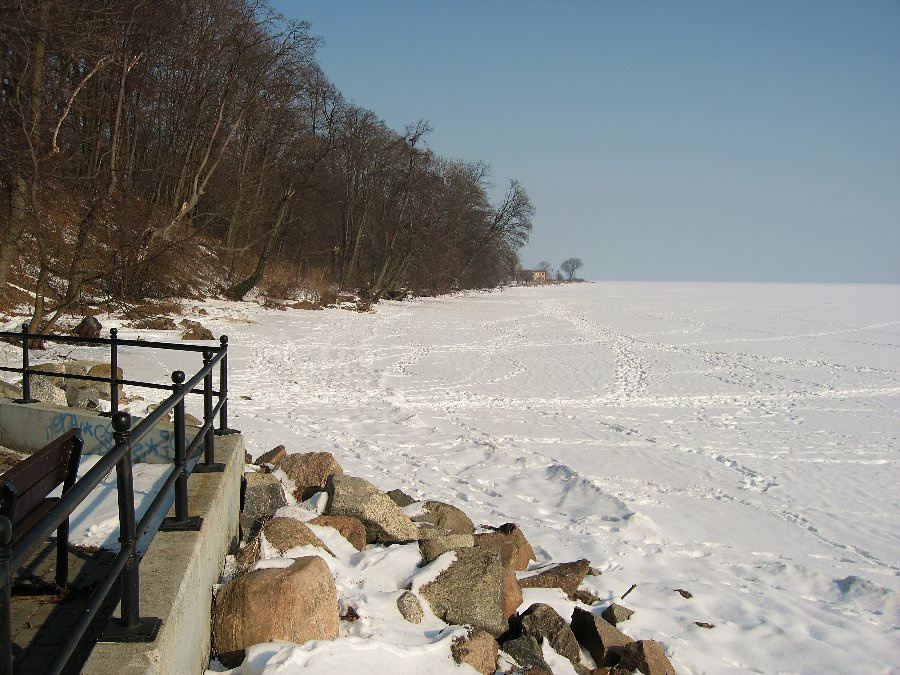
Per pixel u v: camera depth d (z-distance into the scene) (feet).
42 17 59.26
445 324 140.26
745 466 46.26
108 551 14.76
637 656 17.92
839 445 53.83
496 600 17.65
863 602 26.48
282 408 54.03
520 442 48.91
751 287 468.75
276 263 162.40
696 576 27.22
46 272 63.52
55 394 30.35
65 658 7.55
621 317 181.16
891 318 197.47
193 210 130.31
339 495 20.99
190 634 11.98
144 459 20.25
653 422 59.21
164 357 69.36
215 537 15.20
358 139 192.95
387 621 16.12
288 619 14.03
